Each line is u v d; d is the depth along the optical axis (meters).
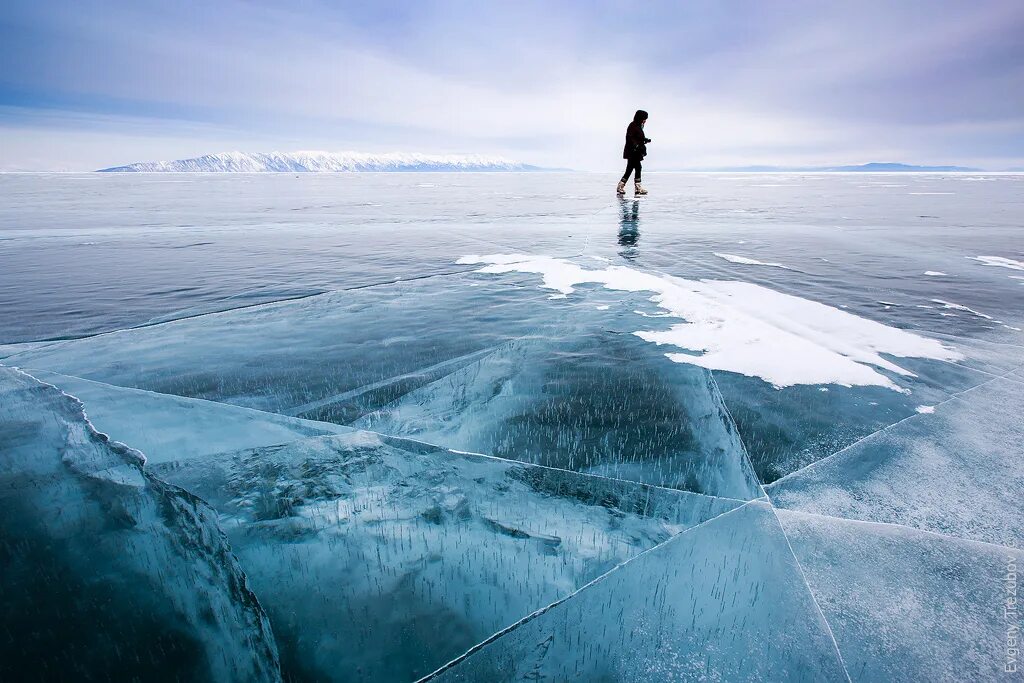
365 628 1.11
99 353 2.75
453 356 2.73
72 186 24.36
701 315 3.42
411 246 6.25
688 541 1.38
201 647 1.07
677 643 1.08
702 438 1.91
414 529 1.41
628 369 2.55
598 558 1.32
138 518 1.44
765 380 2.41
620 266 4.95
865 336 3.00
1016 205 11.70
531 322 3.30
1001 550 1.34
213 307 3.65
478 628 1.11
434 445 1.86
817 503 1.54
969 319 3.32
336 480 1.64
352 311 3.55
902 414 2.10
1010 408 2.13
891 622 1.13
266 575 1.24
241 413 2.10
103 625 1.11
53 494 1.54
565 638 1.09
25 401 2.17
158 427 1.97
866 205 11.77
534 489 1.60
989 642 1.08
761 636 1.09
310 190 20.11
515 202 12.84
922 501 1.54
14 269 4.89
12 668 1.01
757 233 7.20
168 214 10.30
